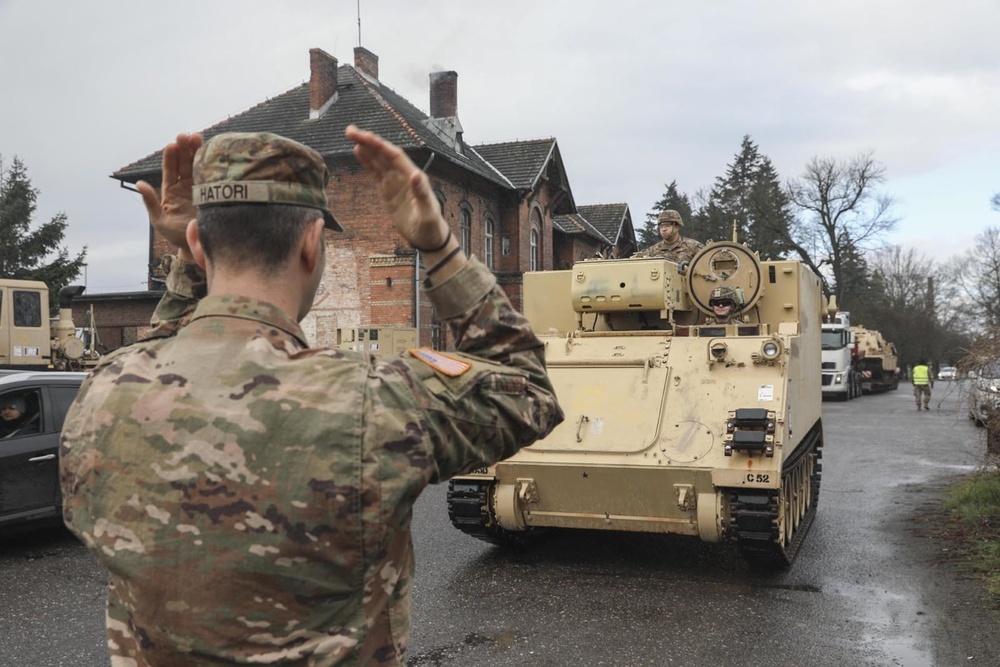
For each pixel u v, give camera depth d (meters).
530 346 1.94
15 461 8.48
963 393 9.22
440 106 29.97
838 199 55.38
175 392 1.64
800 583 7.30
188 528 1.55
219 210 1.74
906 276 82.56
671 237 10.21
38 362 15.76
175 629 1.54
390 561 1.70
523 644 5.77
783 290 8.77
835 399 34.03
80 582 7.40
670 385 7.63
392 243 24.83
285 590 1.55
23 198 33.00
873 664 5.41
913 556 8.23
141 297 29.12
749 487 6.78
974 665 5.38
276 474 1.56
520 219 30.27
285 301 1.78
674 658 5.52
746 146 63.22
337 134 25.61
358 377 1.65
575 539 8.95
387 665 1.69
